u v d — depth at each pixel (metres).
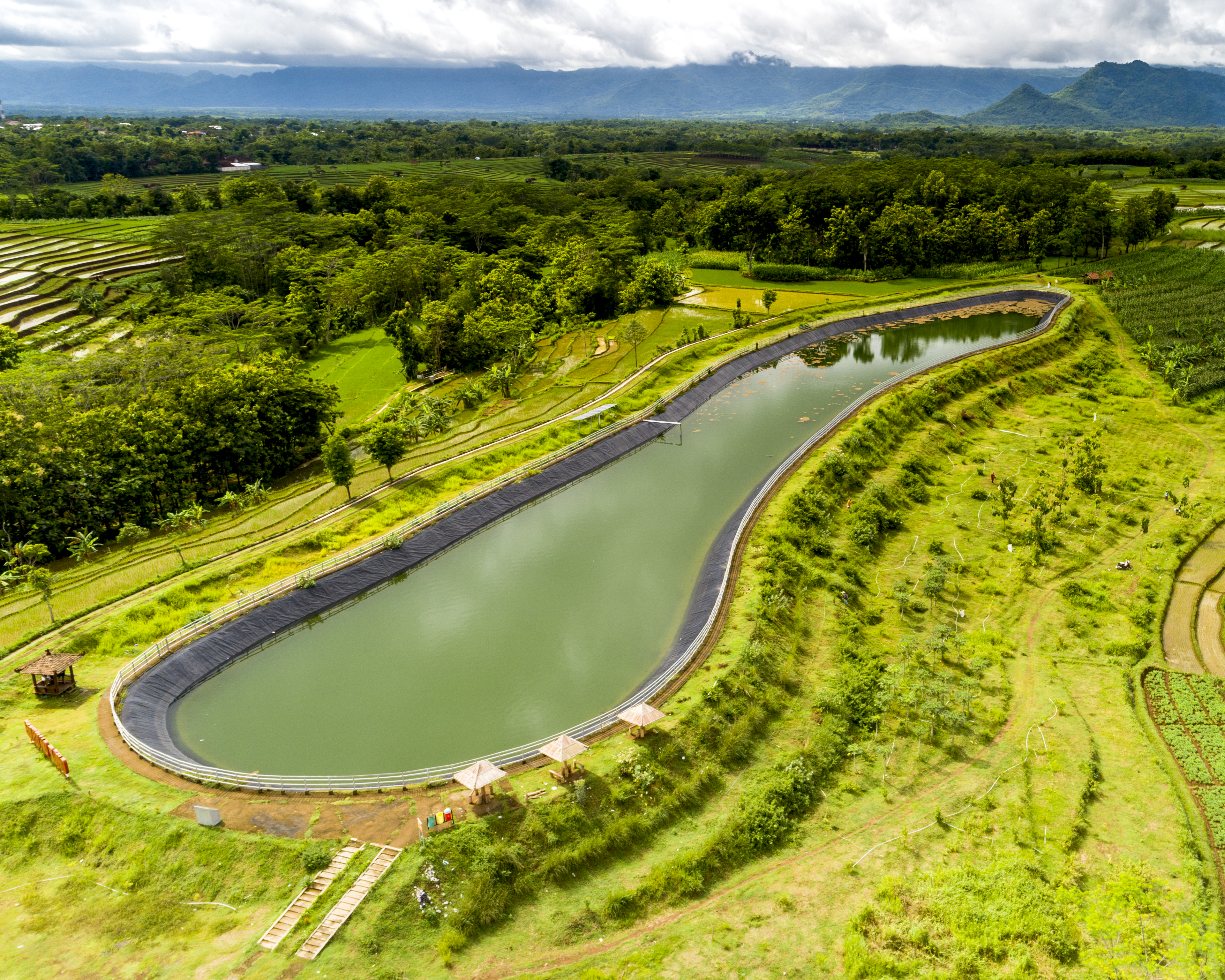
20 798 44.09
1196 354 119.19
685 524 80.50
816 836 44.47
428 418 102.19
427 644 63.53
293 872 40.44
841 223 194.88
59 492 76.88
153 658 57.94
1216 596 66.06
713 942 37.81
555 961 37.06
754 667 55.47
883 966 35.91
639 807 45.12
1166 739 51.25
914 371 115.50
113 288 166.38
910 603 65.81
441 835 41.94
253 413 93.12
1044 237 195.38
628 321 155.38
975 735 51.75
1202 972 35.66
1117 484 84.44
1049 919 37.91
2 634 60.88
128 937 37.75
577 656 60.88
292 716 55.22
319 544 75.00
